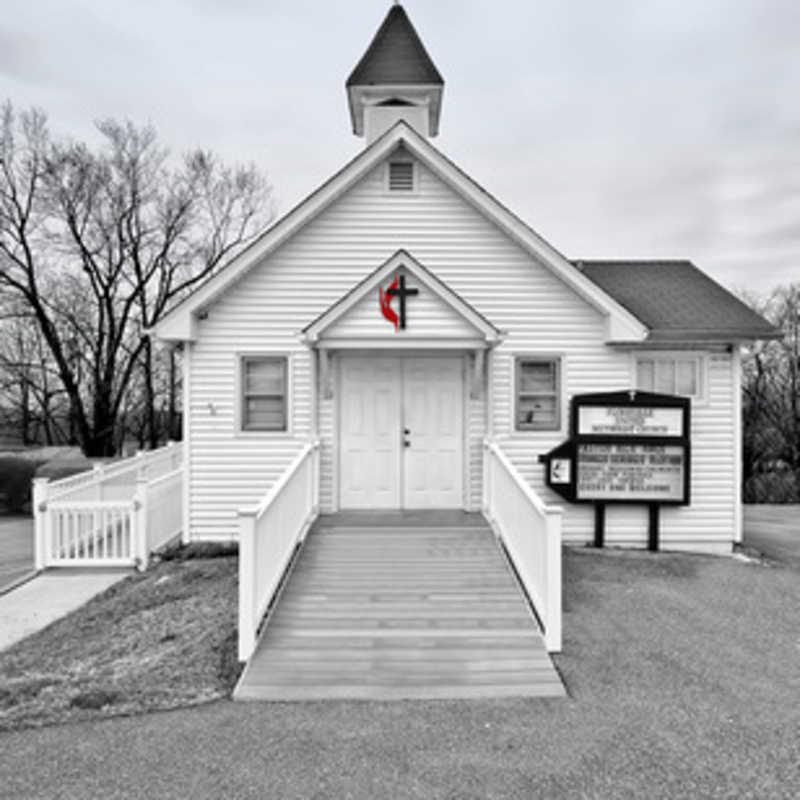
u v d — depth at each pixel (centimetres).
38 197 2752
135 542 966
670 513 1017
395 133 989
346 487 1016
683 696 512
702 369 1027
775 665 571
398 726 468
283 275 1007
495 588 715
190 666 580
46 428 3625
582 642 621
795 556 1082
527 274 1015
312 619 646
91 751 434
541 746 438
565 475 995
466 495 1009
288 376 1005
